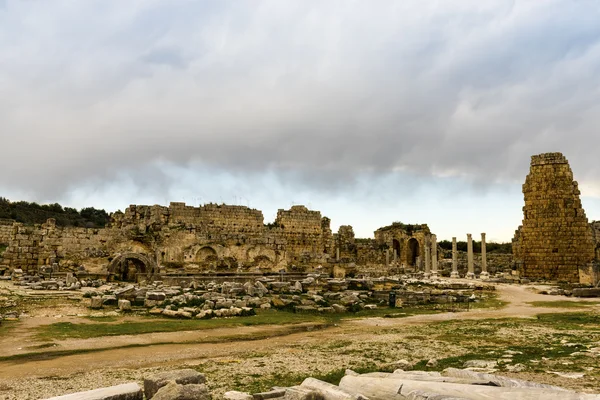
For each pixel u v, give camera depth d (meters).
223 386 12.35
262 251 63.56
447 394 9.43
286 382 12.74
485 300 39.19
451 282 51.19
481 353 16.72
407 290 43.28
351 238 89.00
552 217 55.22
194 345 19.12
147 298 30.11
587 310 32.00
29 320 24.30
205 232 62.25
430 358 16.05
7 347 18.03
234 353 17.42
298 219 79.00
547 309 33.00
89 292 35.06
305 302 33.34
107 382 12.82
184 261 58.91
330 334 22.36
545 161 56.34
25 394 11.58
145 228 58.59
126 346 18.66
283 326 24.89
